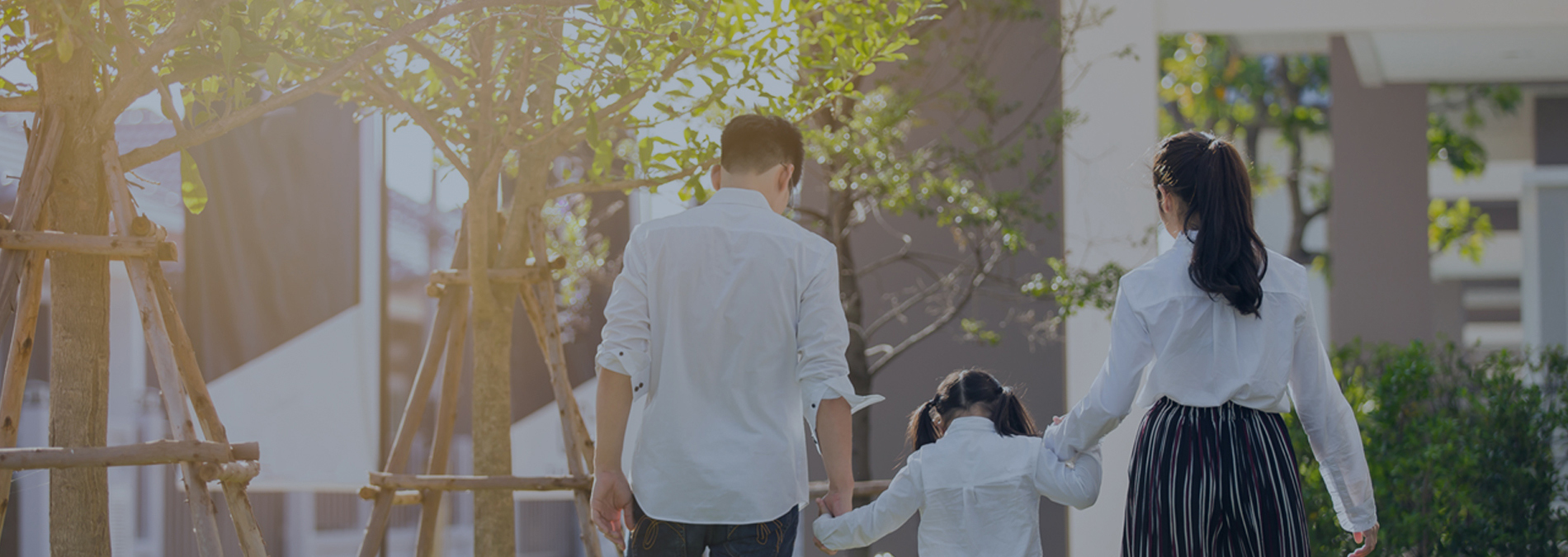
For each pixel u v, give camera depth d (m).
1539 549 3.83
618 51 2.28
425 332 5.90
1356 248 6.75
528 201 2.78
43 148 2.00
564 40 2.75
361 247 5.40
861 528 2.24
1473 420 4.01
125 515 7.35
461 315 2.87
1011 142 4.71
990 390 2.34
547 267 2.76
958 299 4.84
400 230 5.80
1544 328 7.02
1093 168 4.61
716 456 1.71
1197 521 1.81
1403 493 3.85
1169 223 1.95
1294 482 1.83
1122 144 4.60
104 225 2.10
